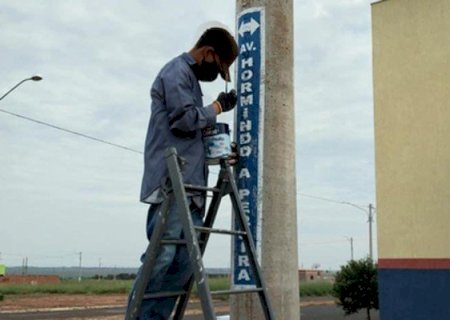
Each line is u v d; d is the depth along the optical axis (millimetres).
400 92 13031
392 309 12469
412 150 12680
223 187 3564
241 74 4121
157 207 3414
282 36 4125
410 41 13023
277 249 3861
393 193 12820
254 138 3977
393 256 12625
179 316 3604
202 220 3561
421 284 12164
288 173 3990
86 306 41125
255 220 3883
